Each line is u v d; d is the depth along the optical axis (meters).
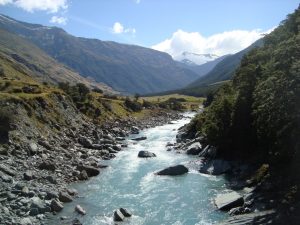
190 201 50.31
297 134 41.38
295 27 78.88
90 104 135.38
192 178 61.94
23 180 52.66
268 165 53.41
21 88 104.62
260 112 53.53
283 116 43.50
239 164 64.06
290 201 41.62
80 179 60.94
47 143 73.38
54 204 46.12
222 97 86.56
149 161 76.00
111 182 59.94
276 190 46.00
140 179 61.88
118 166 71.56
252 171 58.25
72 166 66.50
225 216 44.34
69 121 103.19
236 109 68.44
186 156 79.81
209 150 75.69
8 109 75.56
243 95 68.25
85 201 50.38
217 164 66.12
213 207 47.59
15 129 70.56
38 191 49.31
